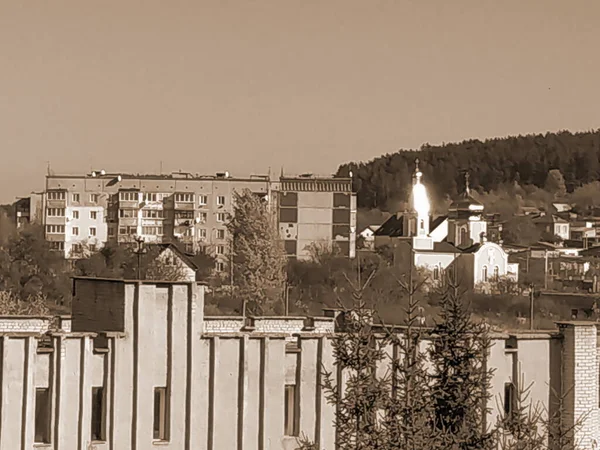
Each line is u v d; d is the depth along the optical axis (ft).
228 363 218.59
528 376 227.40
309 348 222.07
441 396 167.43
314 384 221.66
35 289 618.44
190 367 216.74
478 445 167.22
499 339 225.56
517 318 620.08
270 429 219.61
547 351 229.45
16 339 205.26
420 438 163.02
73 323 224.74
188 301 217.15
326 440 221.46
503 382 225.76
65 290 627.46
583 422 228.84
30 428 205.57
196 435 216.95
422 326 175.01
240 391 218.79
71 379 209.46
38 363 207.31
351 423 166.09
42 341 211.00
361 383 167.73
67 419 208.74
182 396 216.74
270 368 219.82
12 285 629.92
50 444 207.41
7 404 204.44
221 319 253.85
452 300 174.81
